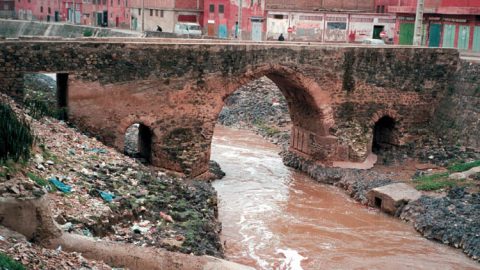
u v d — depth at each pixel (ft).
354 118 118.32
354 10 207.92
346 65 114.73
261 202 101.60
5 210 51.57
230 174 116.47
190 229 72.49
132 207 71.92
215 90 104.37
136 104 98.73
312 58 111.45
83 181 73.20
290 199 103.55
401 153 121.49
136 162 91.91
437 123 123.34
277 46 107.86
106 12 275.59
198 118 104.12
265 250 82.28
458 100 120.26
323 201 102.94
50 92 145.69
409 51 118.93
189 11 226.38
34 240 52.65
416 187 100.83
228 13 213.46
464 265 78.64
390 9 179.63
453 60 122.93
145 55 97.71
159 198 78.59
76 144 86.53
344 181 109.70
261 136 148.36
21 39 95.76
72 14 295.28
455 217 88.02
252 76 107.14
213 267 55.36
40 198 53.16
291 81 113.19
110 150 91.81
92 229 61.87
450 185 98.27
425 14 165.78
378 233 89.10
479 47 149.28
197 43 103.14
